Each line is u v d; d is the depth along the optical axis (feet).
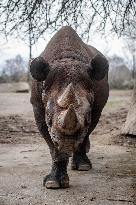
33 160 29.19
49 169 26.43
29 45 30.45
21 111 54.49
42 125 22.58
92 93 20.13
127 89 104.42
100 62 20.48
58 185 22.21
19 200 20.52
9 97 69.31
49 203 20.07
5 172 25.72
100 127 41.73
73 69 19.76
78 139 18.30
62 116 17.51
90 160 29.14
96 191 21.83
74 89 18.94
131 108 37.14
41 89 21.52
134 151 32.01
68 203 20.03
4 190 22.08
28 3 29.66
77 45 22.82
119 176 24.75
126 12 30.81
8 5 29.43
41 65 20.08
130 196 21.02
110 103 59.26
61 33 23.40
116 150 32.50
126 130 36.27
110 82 108.88
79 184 23.12
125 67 115.75
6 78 121.39
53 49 22.54
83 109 18.35
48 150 32.83
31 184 23.12
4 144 35.32
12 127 42.37
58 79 19.49
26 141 36.58
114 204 19.90
